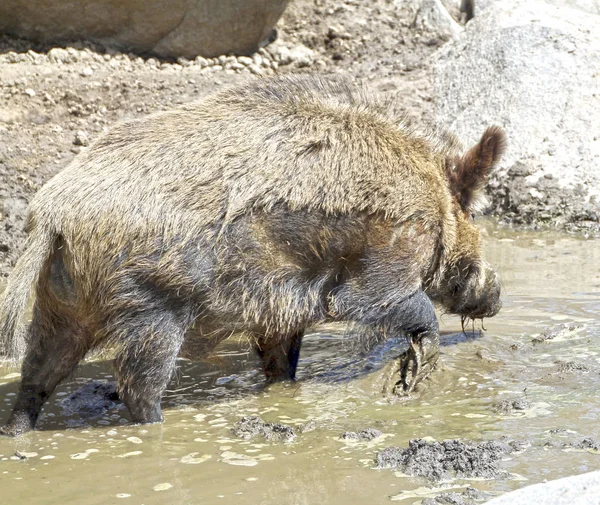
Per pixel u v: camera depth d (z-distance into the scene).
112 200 6.77
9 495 5.90
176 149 7.04
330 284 7.45
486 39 15.51
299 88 7.70
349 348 8.88
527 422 6.84
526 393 7.48
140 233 6.73
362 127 7.54
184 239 6.79
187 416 7.32
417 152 7.74
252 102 7.44
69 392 7.86
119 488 5.97
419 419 7.06
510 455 6.21
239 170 7.01
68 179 6.91
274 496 5.78
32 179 12.23
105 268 6.74
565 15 15.64
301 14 17.47
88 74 14.83
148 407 7.09
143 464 6.36
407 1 17.88
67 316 6.98
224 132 7.18
